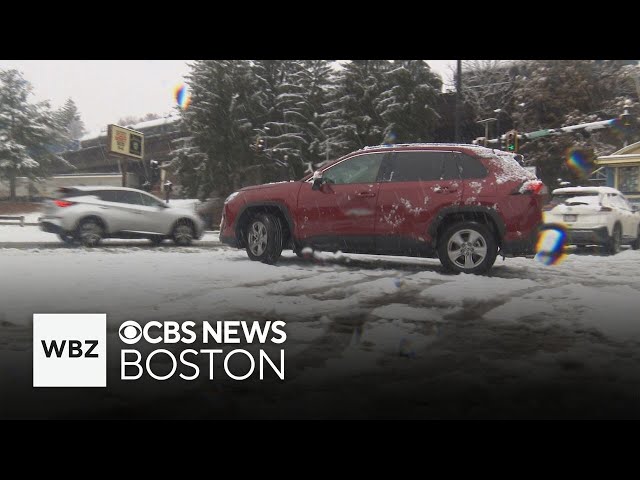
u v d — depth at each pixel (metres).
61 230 11.95
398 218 6.88
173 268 7.36
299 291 5.57
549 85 31.23
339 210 7.21
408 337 3.85
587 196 11.39
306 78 35.12
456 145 7.00
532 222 6.49
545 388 2.87
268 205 7.81
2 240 13.75
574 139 29.50
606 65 33.34
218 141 32.09
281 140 33.56
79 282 6.11
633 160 19.38
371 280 6.31
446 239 6.75
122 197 12.66
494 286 5.86
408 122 30.14
